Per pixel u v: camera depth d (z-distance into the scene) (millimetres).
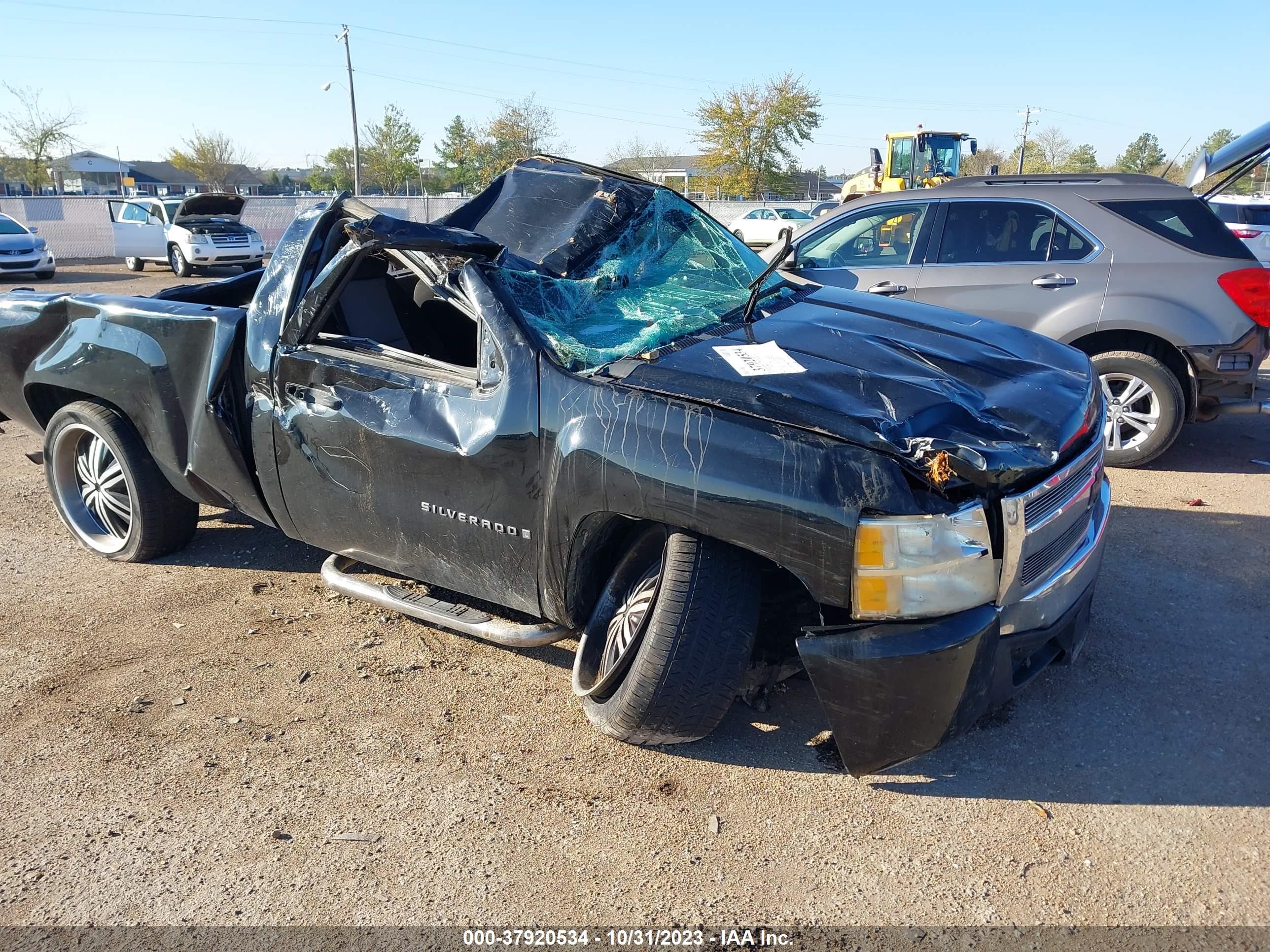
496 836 2699
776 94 49438
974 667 2539
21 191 60844
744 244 4426
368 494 3441
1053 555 2779
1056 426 2797
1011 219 6172
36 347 4590
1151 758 2986
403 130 56594
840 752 2824
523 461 2979
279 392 3627
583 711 3250
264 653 3730
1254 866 2514
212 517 5203
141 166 86938
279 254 3713
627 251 3795
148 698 3422
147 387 4066
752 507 2551
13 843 2695
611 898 2461
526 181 4051
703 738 3090
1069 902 2408
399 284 4145
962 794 2846
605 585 3164
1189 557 4484
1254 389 5797
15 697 3422
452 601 3973
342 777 2975
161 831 2738
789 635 3160
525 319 3125
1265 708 3246
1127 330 5844
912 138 26922
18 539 4938
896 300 4047
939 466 2424
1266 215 14633
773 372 2854
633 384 2840
